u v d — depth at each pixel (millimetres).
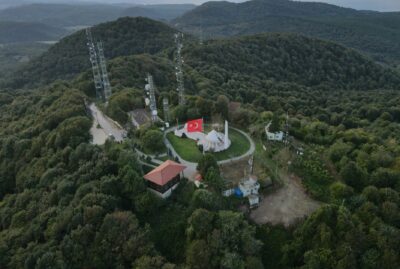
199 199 64750
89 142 89250
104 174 72625
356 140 87750
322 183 73312
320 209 60562
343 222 58688
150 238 62719
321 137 90750
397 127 130875
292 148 86188
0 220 76438
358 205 65438
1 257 62125
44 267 56812
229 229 59031
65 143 87625
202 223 59594
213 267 56375
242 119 100500
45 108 122562
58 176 76500
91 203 64625
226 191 69438
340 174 73438
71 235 60469
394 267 54812
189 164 80688
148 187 71750
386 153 78938
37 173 82688
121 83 138375
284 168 78312
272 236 62688
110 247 59312
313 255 56219
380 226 58906
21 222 70250
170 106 114000
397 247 56531
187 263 57344
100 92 129500
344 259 54688
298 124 98750
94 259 57844
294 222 64375
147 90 119188
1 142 103312
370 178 71062
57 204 70250
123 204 69375
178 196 70875
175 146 89438
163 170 70938
